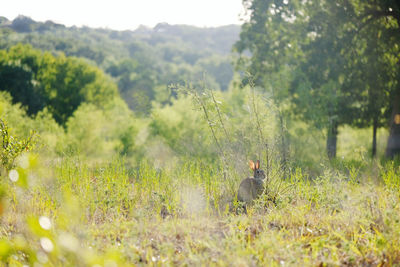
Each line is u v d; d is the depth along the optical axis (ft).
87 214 22.18
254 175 27.07
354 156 44.55
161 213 24.84
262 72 72.49
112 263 9.47
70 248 8.86
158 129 81.35
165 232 18.42
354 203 20.62
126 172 34.17
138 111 86.48
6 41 176.45
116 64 265.95
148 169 33.58
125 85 230.27
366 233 17.98
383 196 24.31
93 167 36.22
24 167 9.37
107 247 16.35
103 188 26.68
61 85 173.27
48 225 8.69
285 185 27.76
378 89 66.64
